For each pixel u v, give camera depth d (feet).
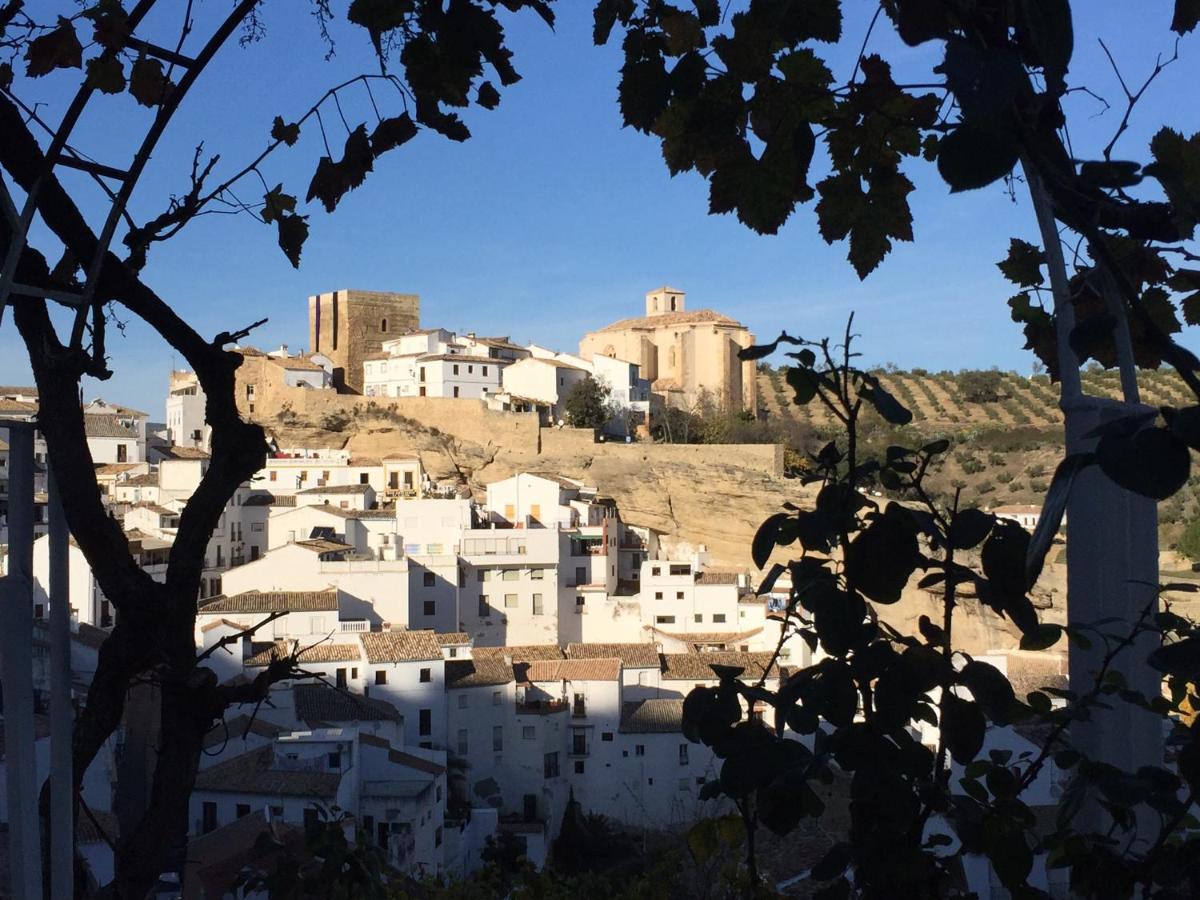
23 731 12.78
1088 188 7.64
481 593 201.05
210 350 15.12
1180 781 10.53
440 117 13.94
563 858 128.77
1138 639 11.50
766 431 303.48
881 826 10.60
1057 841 11.39
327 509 211.41
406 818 110.42
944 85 7.16
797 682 10.91
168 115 13.03
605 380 305.53
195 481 222.89
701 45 12.39
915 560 10.43
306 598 155.33
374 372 307.37
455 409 267.59
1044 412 384.06
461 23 12.78
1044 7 6.68
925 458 10.94
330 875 23.18
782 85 11.43
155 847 15.06
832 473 11.38
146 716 67.15
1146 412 6.89
